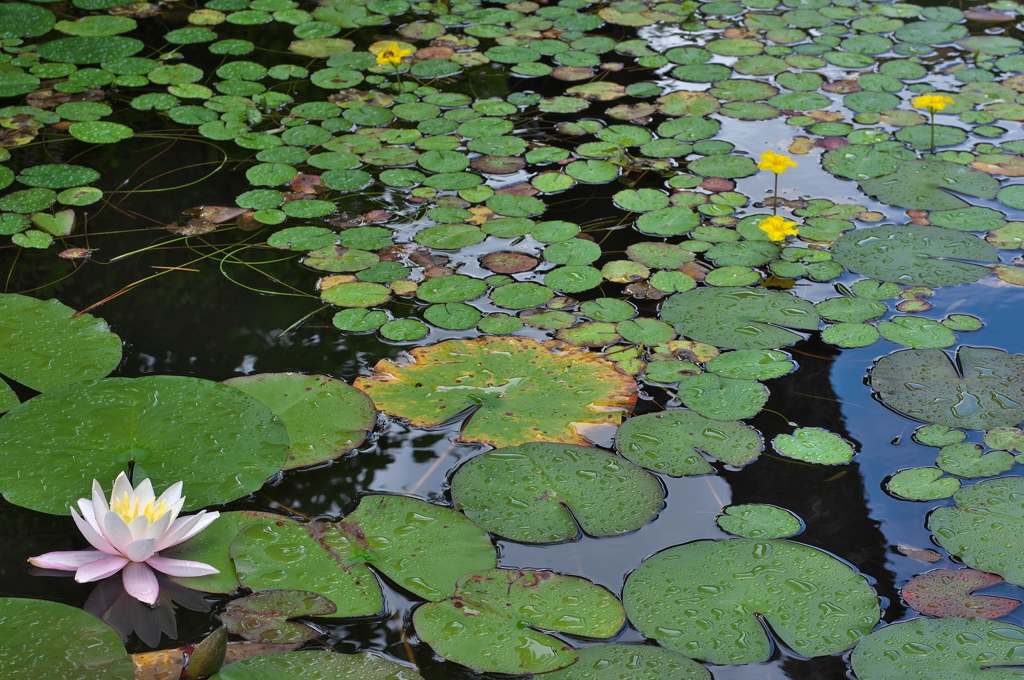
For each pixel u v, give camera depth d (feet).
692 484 5.37
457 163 9.52
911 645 4.23
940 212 8.61
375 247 7.97
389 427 5.78
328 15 13.75
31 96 10.62
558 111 10.82
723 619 4.37
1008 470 5.40
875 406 6.05
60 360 6.21
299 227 8.25
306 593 4.49
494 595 4.52
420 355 6.50
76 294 7.09
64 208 8.37
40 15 12.95
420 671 4.13
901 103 11.00
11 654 4.01
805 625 4.34
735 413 5.95
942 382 6.23
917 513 5.14
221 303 7.09
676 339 6.77
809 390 6.21
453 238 8.14
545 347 6.64
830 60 12.30
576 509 5.13
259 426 5.65
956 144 9.96
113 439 5.37
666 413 5.95
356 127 10.27
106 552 4.68
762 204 8.80
